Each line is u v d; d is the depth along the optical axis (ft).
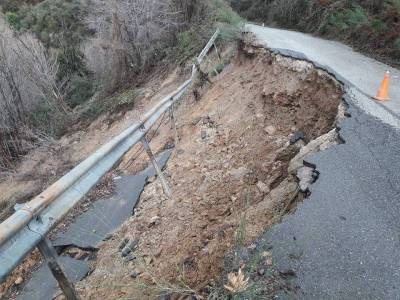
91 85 68.54
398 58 29.76
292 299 8.48
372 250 9.88
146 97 44.96
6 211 37.17
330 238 10.28
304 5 58.18
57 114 57.06
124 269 14.43
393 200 11.84
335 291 8.69
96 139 45.39
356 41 37.27
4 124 52.95
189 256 13.26
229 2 79.51
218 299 8.39
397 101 19.53
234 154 20.88
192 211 16.97
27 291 18.38
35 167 45.16
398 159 13.99
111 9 51.90
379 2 38.27
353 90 20.03
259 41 31.94
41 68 60.13
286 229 10.69
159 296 9.96
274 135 20.59
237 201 16.46
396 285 8.84
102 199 23.80
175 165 23.17
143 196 21.76
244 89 27.14
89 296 13.88
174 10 53.88
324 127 18.58
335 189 12.42
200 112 29.37
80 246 19.48
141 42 53.52
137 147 30.45
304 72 22.80
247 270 9.37
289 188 13.52
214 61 37.42
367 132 15.97
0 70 54.44
